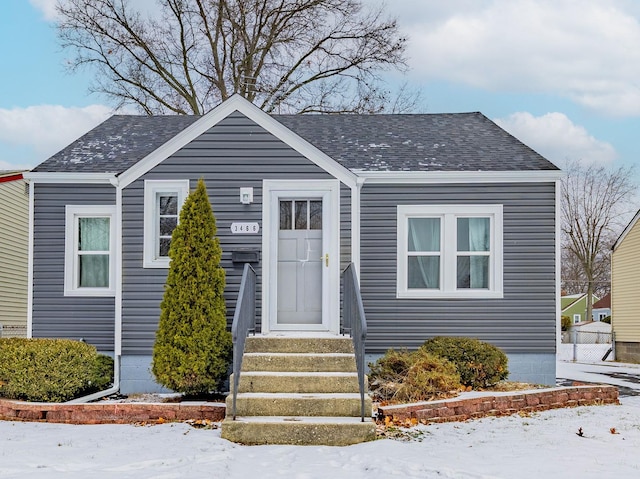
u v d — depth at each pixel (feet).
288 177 35.96
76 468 20.22
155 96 82.58
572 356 90.22
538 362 37.76
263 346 31.17
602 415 30.99
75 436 25.07
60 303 40.40
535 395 32.50
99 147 44.45
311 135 45.65
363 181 36.83
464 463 21.16
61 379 30.86
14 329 68.49
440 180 38.34
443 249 38.58
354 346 29.94
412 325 38.17
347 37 82.53
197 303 31.32
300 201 36.76
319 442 24.93
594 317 172.96
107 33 79.25
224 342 31.71
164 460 21.12
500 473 19.88
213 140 36.06
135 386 35.27
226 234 35.70
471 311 38.19
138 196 35.81
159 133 47.06
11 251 68.08
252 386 28.30
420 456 22.08
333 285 35.63
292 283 36.45
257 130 36.11
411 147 42.63
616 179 142.31
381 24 82.94
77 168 40.91
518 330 37.91
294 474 19.99
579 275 169.17
